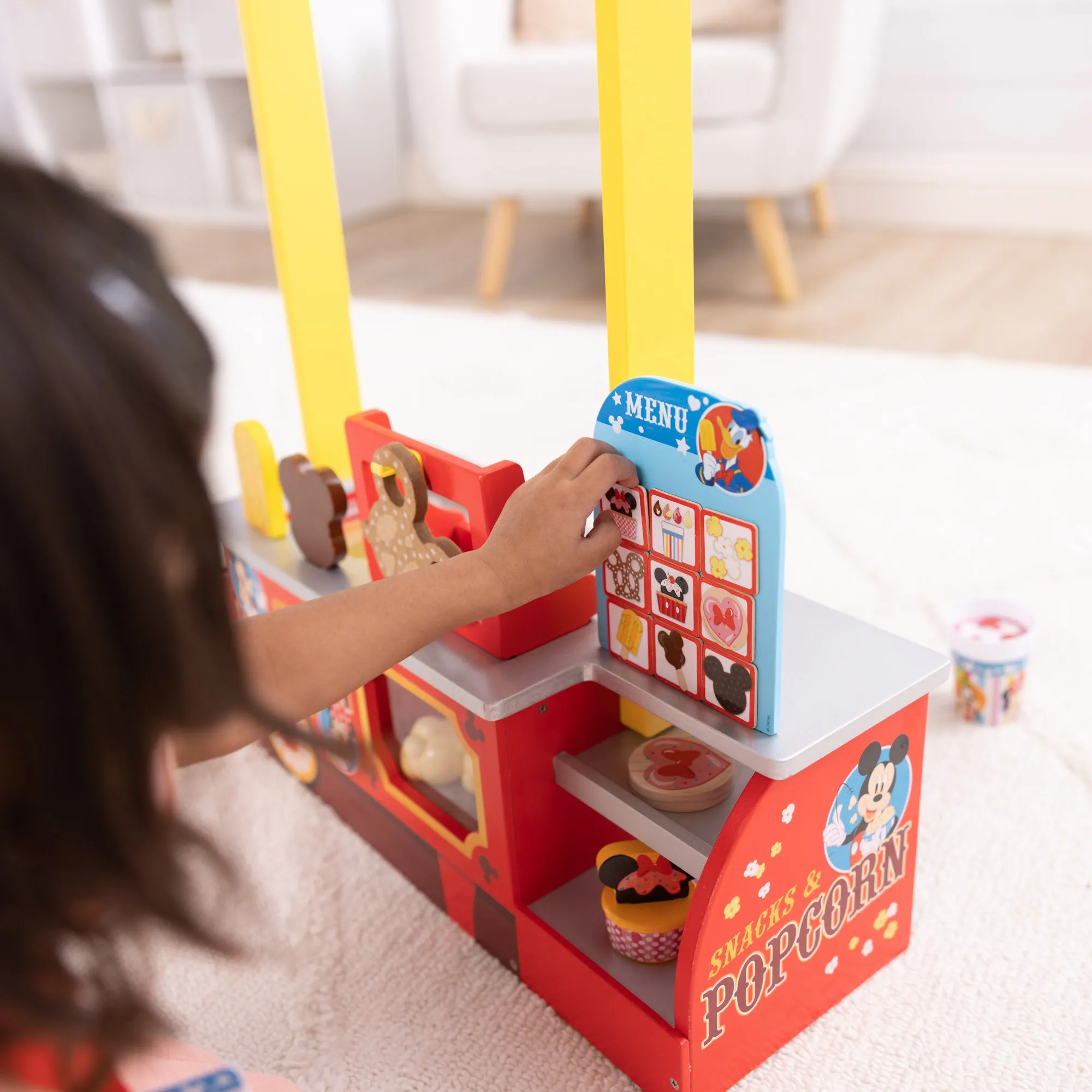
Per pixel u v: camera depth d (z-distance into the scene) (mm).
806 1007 812
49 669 283
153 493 295
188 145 3582
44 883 323
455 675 797
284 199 1006
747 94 2328
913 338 2227
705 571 695
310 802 1098
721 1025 745
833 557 1442
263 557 1029
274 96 976
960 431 1778
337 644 668
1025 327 2248
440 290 2775
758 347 2199
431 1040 827
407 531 841
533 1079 790
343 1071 804
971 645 1096
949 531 1489
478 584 700
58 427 274
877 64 2926
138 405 295
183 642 305
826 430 1815
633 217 733
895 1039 805
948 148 2953
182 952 876
